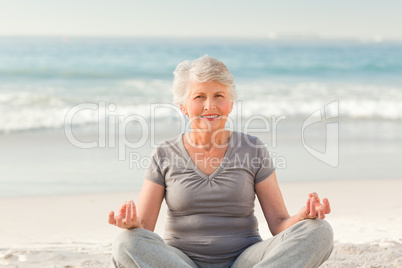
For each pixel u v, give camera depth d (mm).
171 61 41406
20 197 7797
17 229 6305
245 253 3385
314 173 9578
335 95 21969
